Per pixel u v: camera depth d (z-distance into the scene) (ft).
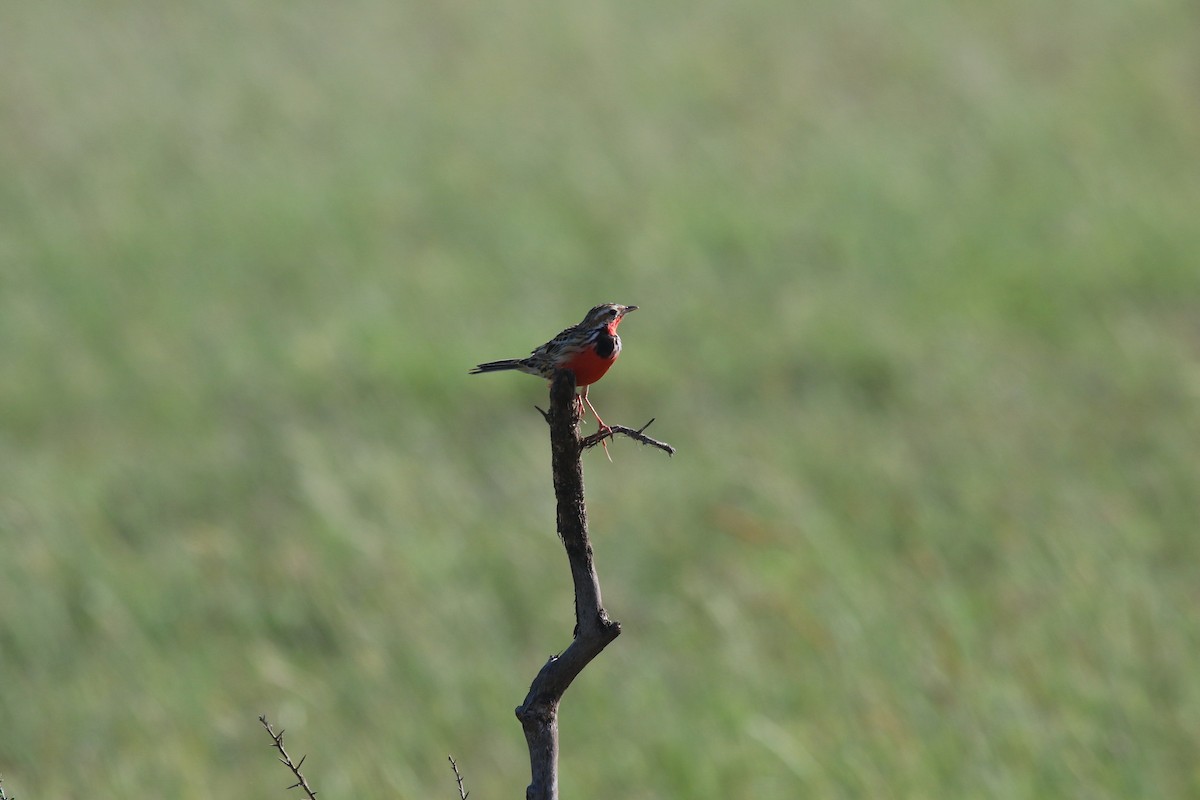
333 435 48.49
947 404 48.85
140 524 42.96
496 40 106.83
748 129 85.61
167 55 103.19
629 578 39.27
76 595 39.06
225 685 35.29
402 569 39.14
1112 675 32.30
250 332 58.90
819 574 37.91
